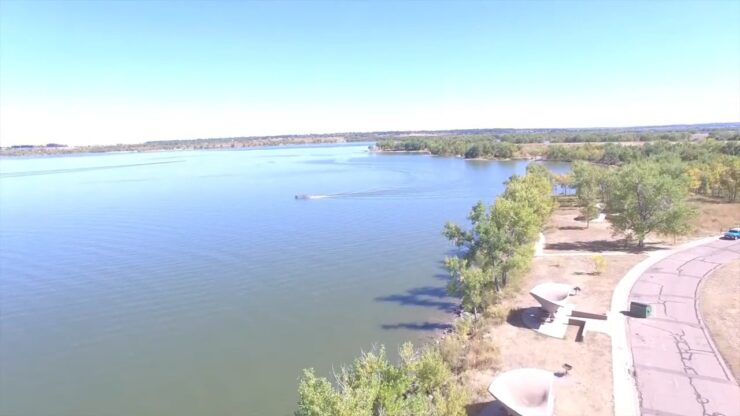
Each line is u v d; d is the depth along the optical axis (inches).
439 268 2327.8
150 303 1996.8
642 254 2123.5
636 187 2214.6
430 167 7495.1
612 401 1026.7
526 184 2699.3
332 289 2086.6
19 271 2490.2
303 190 5236.2
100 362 1517.0
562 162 7313.0
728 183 3211.1
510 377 1019.9
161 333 1708.9
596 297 1619.1
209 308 1921.8
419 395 881.5
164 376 1412.4
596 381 1111.0
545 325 1438.2
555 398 1053.8
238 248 2827.3
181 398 1291.8
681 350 1221.7
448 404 906.1
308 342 1584.6
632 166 2440.9
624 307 1515.7
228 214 3924.7
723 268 1835.6
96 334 1721.2
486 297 1653.5
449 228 1801.2
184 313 1881.2
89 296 2098.9
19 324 1829.5
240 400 1269.7
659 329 1347.2
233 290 2121.1
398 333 1615.4
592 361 1204.5
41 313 1929.1
